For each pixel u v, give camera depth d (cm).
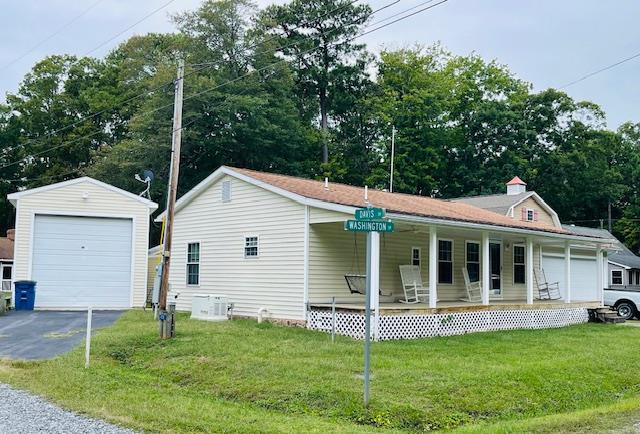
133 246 2169
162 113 3541
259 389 938
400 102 4384
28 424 743
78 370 1058
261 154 3853
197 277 1962
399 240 1898
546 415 903
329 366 1059
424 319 1584
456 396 913
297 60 4544
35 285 2027
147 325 1530
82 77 4650
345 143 4497
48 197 2081
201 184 1944
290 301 1625
